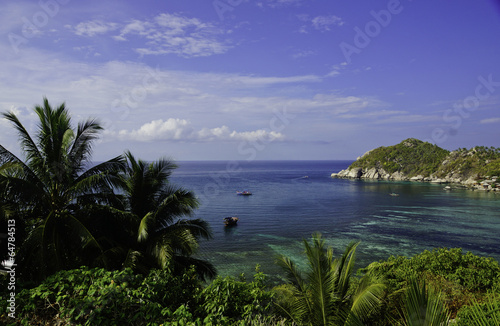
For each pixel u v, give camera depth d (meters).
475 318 3.92
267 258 37.28
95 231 11.14
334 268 8.43
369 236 49.56
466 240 47.28
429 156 183.88
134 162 12.47
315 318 7.30
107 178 10.92
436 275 11.61
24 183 9.31
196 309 7.26
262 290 8.17
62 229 10.13
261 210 75.19
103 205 11.36
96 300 5.46
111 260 10.82
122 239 11.92
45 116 10.73
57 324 5.36
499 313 3.60
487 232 52.59
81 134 11.35
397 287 10.35
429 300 3.46
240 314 7.05
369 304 6.83
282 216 67.38
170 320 5.58
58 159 10.59
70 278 6.21
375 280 7.71
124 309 5.64
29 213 10.27
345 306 7.51
